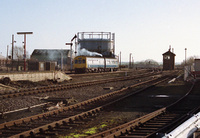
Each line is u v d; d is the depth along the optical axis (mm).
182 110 15016
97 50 96688
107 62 64875
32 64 44500
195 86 28984
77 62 54906
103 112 14211
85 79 40500
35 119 12117
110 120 12273
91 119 12242
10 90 23094
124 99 19203
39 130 9883
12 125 10906
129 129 10109
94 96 21203
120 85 31609
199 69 41219
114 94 22438
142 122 11312
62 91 24188
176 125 10656
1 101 17500
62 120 11180
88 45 97188
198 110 14977
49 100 18219
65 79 37375
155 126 10852
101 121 12039
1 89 23578
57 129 10320
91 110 13711
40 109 15227
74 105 15398
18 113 14078
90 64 55812
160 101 18625
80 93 23078
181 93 23000
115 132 9180
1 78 27172
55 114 13250
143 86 29312
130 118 12812
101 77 46250
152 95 21938
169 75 51469
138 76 48562
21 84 27953
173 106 15898
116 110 15055
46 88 25938
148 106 16562
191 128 7688
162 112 13688
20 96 20266
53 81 33688
